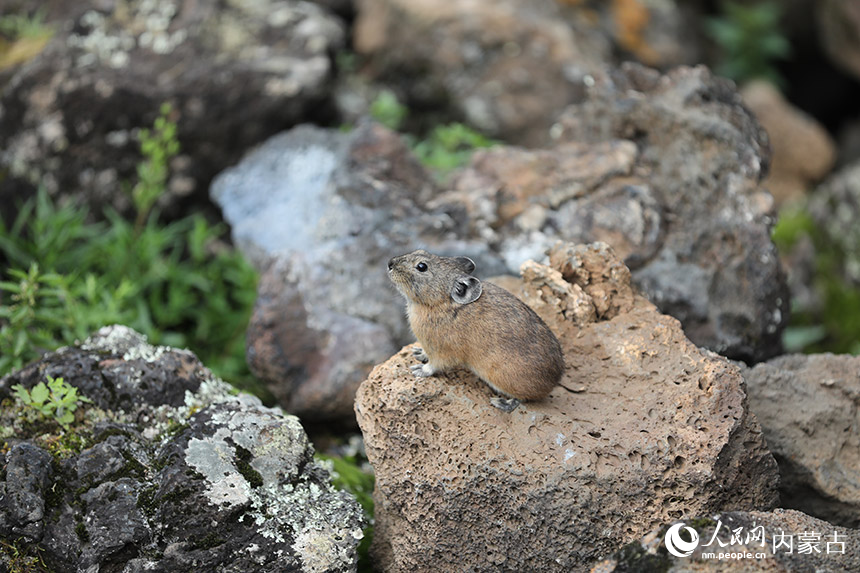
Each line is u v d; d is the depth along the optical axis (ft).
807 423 33.30
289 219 45.39
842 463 33.09
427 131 62.95
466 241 39.47
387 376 29.94
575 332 32.45
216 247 50.34
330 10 66.13
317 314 39.68
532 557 28.48
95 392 31.96
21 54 52.49
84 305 42.55
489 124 60.85
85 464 28.66
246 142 51.44
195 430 29.91
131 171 50.52
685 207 40.29
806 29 75.51
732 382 29.45
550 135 54.29
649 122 42.16
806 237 60.70
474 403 29.55
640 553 25.76
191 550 27.53
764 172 42.45
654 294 37.99
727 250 39.42
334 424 40.93
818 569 24.62
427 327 29.30
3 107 49.67
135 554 27.48
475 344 28.81
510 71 60.70
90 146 49.70
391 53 63.00
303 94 51.90
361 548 32.94
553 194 40.78
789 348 53.57
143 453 29.58
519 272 38.63
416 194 42.78
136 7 53.72
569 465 27.84
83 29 52.37
